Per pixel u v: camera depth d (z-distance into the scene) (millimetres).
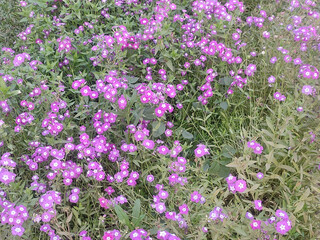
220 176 568
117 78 630
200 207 487
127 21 748
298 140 544
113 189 527
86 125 607
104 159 576
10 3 826
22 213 426
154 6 820
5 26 803
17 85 632
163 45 672
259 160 524
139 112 583
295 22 718
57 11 842
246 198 542
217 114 677
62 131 577
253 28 780
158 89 608
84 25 774
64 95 687
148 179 520
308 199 460
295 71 645
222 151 582
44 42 766
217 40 754
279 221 418
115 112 561
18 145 573
